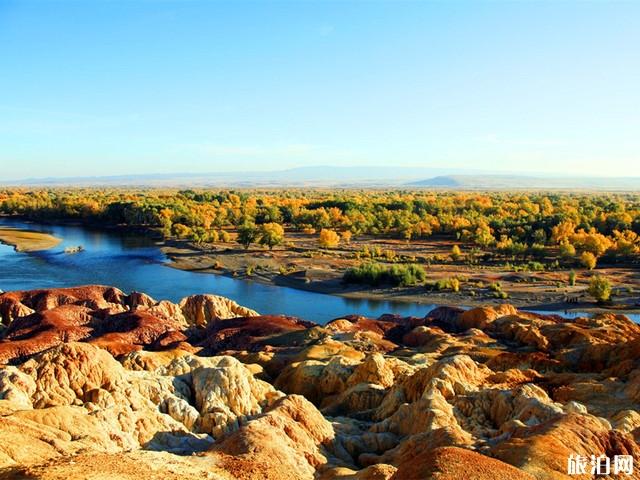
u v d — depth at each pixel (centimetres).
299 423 3231
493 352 5550
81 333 6800
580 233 14600
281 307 10006
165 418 3319
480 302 10194
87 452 2380
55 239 17225
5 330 7188
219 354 6141
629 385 3894
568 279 11531
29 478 1933
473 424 3328
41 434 2500
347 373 4694
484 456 2291
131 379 3716
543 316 7331
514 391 3497
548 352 5697
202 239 16650
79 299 8506
